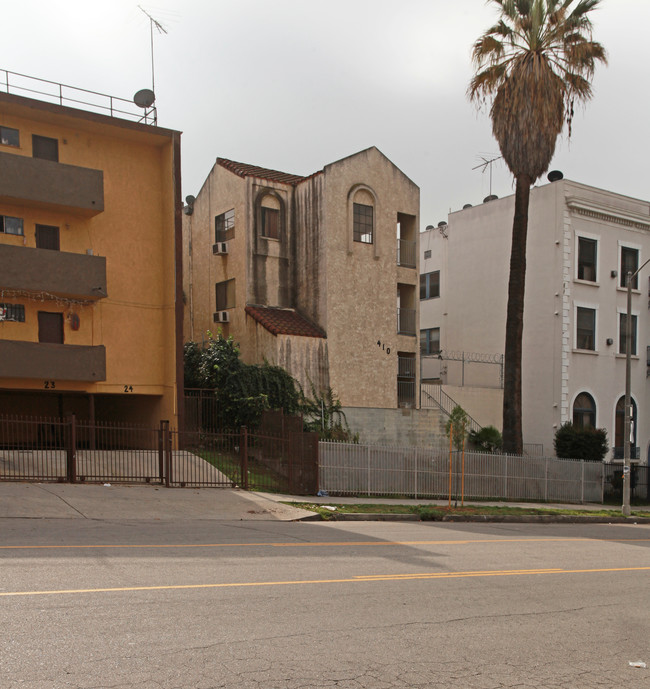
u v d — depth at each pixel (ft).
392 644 18.95
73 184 75.41
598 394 112.16
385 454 74.18
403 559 33.73
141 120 82.84
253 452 70.85
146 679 14.99
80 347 75.46
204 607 21.24
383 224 99.96
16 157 72.33
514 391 86.02
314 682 15.60
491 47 83.46
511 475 85.15
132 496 52.65
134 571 25.99
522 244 84.74
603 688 16.84
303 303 97.25
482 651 19.03
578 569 34.58
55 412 88.02
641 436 117.80
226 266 99.25
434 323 129.29
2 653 16.06
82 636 17.58
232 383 84.02
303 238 97.81
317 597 23.84
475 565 33.55
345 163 96.68
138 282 82.53
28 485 51.88
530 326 111.96
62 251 75.77
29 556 27.86
